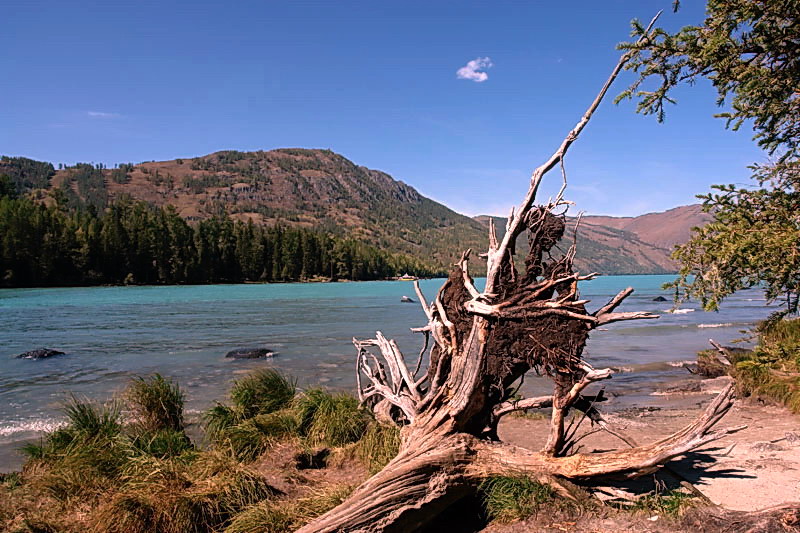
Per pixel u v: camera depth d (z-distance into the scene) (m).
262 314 34.38
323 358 15.86
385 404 7.39
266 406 7.70
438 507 4.21
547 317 4.45
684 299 3.33
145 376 12.87
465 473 4.36
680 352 17.28
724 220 3.53
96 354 16.88
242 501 4.79
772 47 3.36
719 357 12.73
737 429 4.15
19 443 7.61
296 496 5.09
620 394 10.94
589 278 4.50
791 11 3.26
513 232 4.56
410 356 15.94
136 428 6.98
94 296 57.19
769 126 3.73
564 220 4.83
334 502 4.55
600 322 4.28
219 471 5.17
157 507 4.43
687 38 3.50
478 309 4.51
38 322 28.34
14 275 76.31
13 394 10.98
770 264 3.04
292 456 6.21
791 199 3.40
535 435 7.57
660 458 4.18
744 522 3.53
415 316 32.72
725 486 4.87
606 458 4.40
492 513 4.26
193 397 10.51
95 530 4.36
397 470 4.12
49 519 4.58
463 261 5.17
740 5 3.34
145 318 31.03
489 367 4.51
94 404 9.86
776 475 5.12
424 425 4.77
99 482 5.28
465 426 4.77
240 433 6.52
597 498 4.42
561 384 4.48
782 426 7.34
